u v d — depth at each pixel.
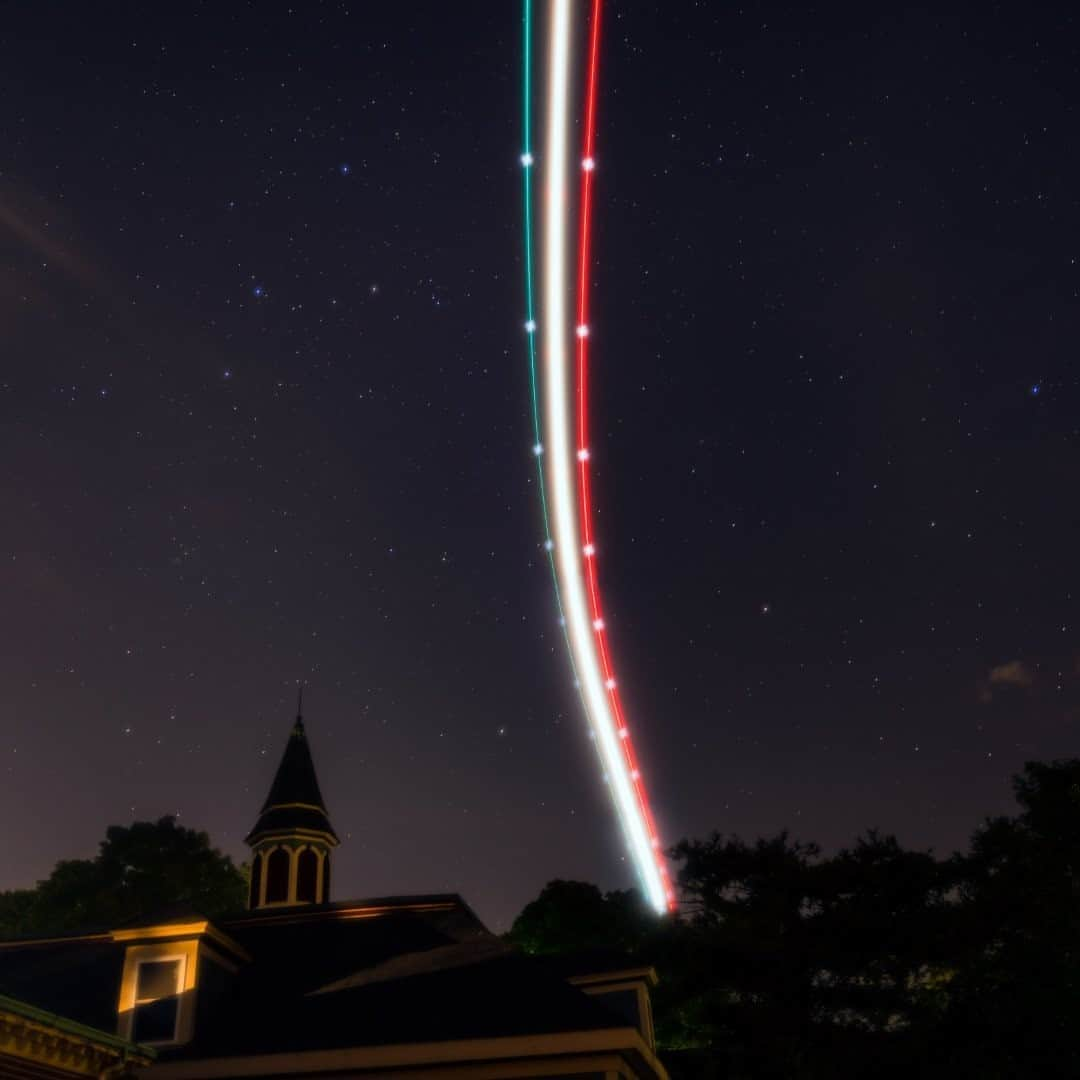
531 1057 17.91
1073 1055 24.20
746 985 26.75
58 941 23.08
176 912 21.83
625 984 22.39
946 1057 24.17
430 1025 18.75
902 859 26.97
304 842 31.83
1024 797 35.00
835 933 26.28
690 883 29.16
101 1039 14.28
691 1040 30.05
